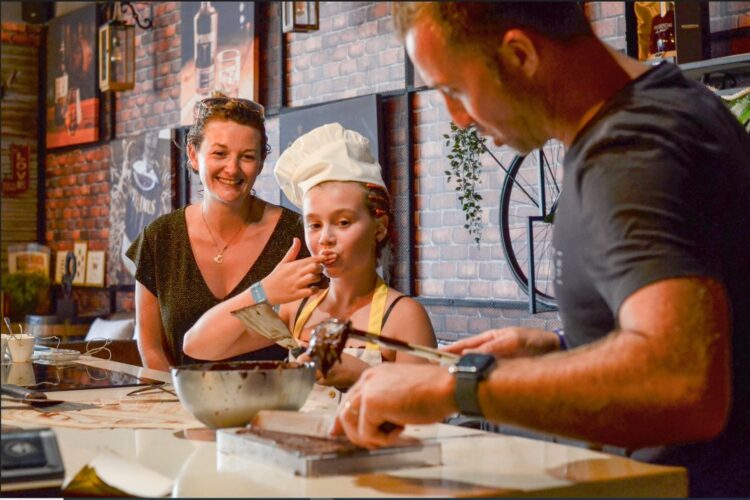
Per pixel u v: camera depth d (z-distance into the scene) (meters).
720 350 1.01
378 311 1.91
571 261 1.17
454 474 1.10
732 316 1.18
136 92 7.63
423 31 1.16
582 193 1.12
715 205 1.13
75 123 8.16
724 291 1.04
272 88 6.41
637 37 4.29
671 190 1.06
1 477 1.09
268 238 2.49
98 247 7.95
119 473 1.11
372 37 5.68
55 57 8.37
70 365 2.35
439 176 5.33
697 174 1.10
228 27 6.62
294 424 1.24
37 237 8.62
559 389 1.01
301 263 1.90
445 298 5.28
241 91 6.52
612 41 4.49
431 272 5.39
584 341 1.22
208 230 2.48
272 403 1.36
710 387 0.99
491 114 1.18
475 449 1.26
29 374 2.12
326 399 1.70
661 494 1.10
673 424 1.00
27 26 8.49
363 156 1.96
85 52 7.99
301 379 1.39
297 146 1.94
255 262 2.46
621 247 1.04
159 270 2.51
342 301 1.95
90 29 7.91
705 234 1.09
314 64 6.12
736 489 1.22
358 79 5.79
